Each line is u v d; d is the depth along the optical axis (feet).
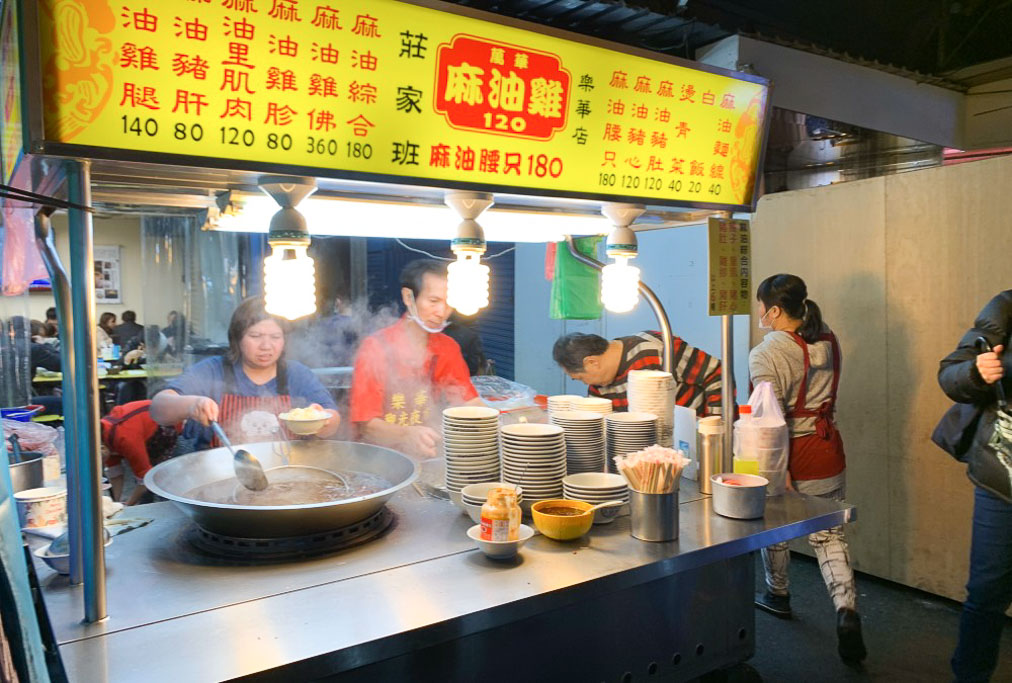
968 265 11.48
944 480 11.98
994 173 11.15
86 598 4.74
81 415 4.63
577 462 7.63
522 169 5.95
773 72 15.25
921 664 10.07
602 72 6.12
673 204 7.04
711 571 7.29
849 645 10.02
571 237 8.86
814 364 10.60
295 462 7.63
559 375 20.70
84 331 4.57
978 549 8.57
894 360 12.55
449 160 5.54
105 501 6.77
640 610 6.72
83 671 4.16
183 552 5.99
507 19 5.45
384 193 6.10
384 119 5.16
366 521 6.43
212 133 4.56
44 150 4.03
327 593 5.24
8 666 3.29
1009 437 8.29
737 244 7.70
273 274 5.35
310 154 4.94
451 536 6.45
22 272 7.20
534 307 21.75
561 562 5.91
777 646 10.62
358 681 5.06
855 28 16.51
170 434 10.47
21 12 3.85
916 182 12.08
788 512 7.34
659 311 8.55
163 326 19.42
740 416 8.93
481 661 5.69
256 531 5.82
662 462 6.30
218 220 6.55
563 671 6.20
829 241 13.35
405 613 4.94
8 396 10.98
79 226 4.45
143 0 4.17
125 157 4.30
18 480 6.84
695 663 7.20
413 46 5.11
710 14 14.58
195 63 4.41
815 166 17.97
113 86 4.19
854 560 13.35
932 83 18.42
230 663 4.26
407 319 10.70
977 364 8.27
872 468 12.97
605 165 6.44
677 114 6.75
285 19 4.62
